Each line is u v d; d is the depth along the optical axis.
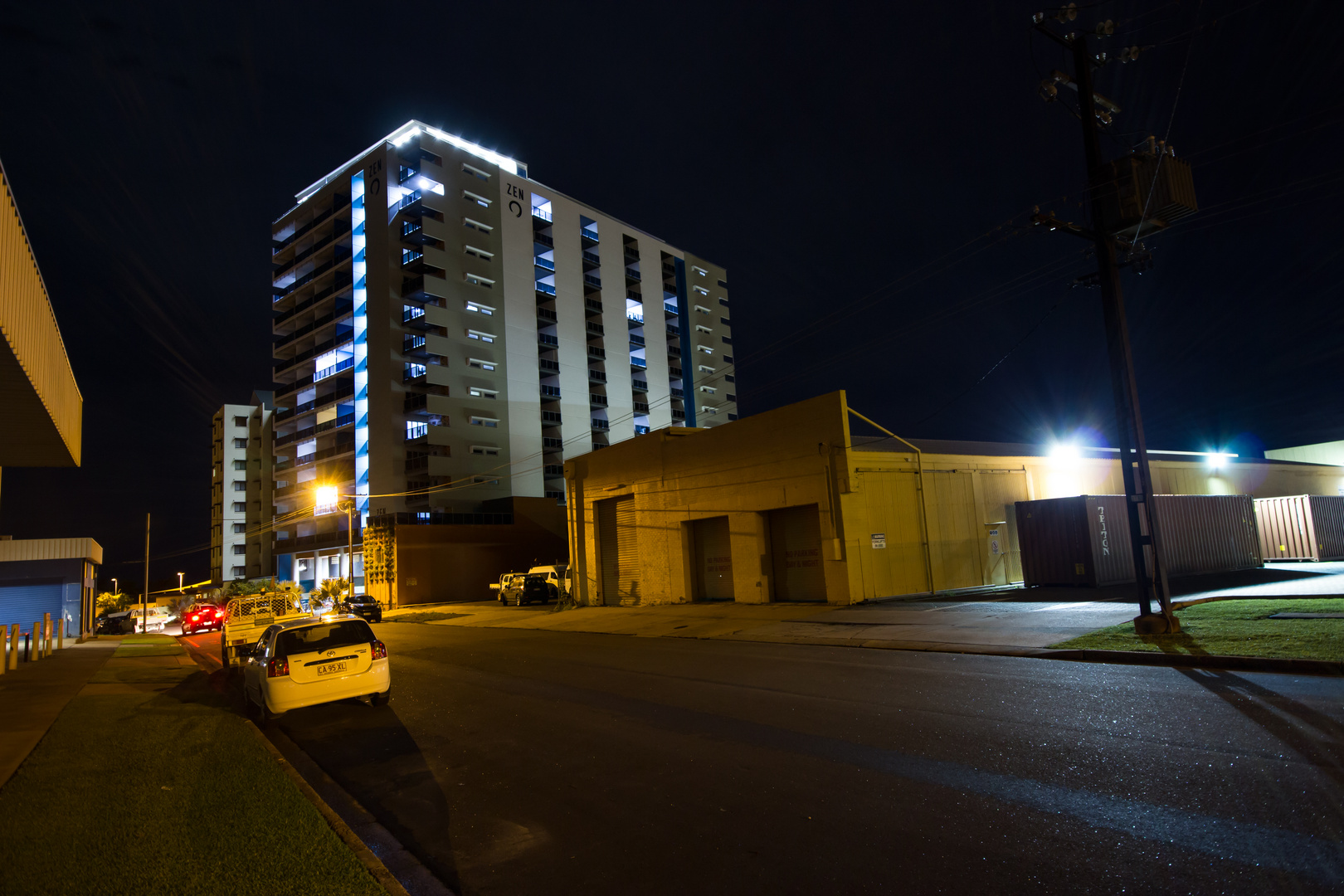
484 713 10.08
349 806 6.39
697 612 24.66
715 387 96.25
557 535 63.16
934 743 6.88
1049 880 4.02
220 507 89.56
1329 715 6.79
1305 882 3.79
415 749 8.27
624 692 10.95
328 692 10.21
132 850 4.98
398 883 4.43
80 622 39.06
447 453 64.69
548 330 75.81
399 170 68.56
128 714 10.98
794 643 15.74
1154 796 5.12
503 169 74.38
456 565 57.06
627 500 32.28
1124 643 11.15
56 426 13.61
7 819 5.76
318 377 77.62
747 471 25.48
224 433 89.25
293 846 4.99
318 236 77.12
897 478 23.30
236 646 17.59
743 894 4.13
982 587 24.59
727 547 27.31
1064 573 21.00
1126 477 12.38
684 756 7.10
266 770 7.18
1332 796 4.87
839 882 4.18
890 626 16.30
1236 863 4.06
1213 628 11.61
